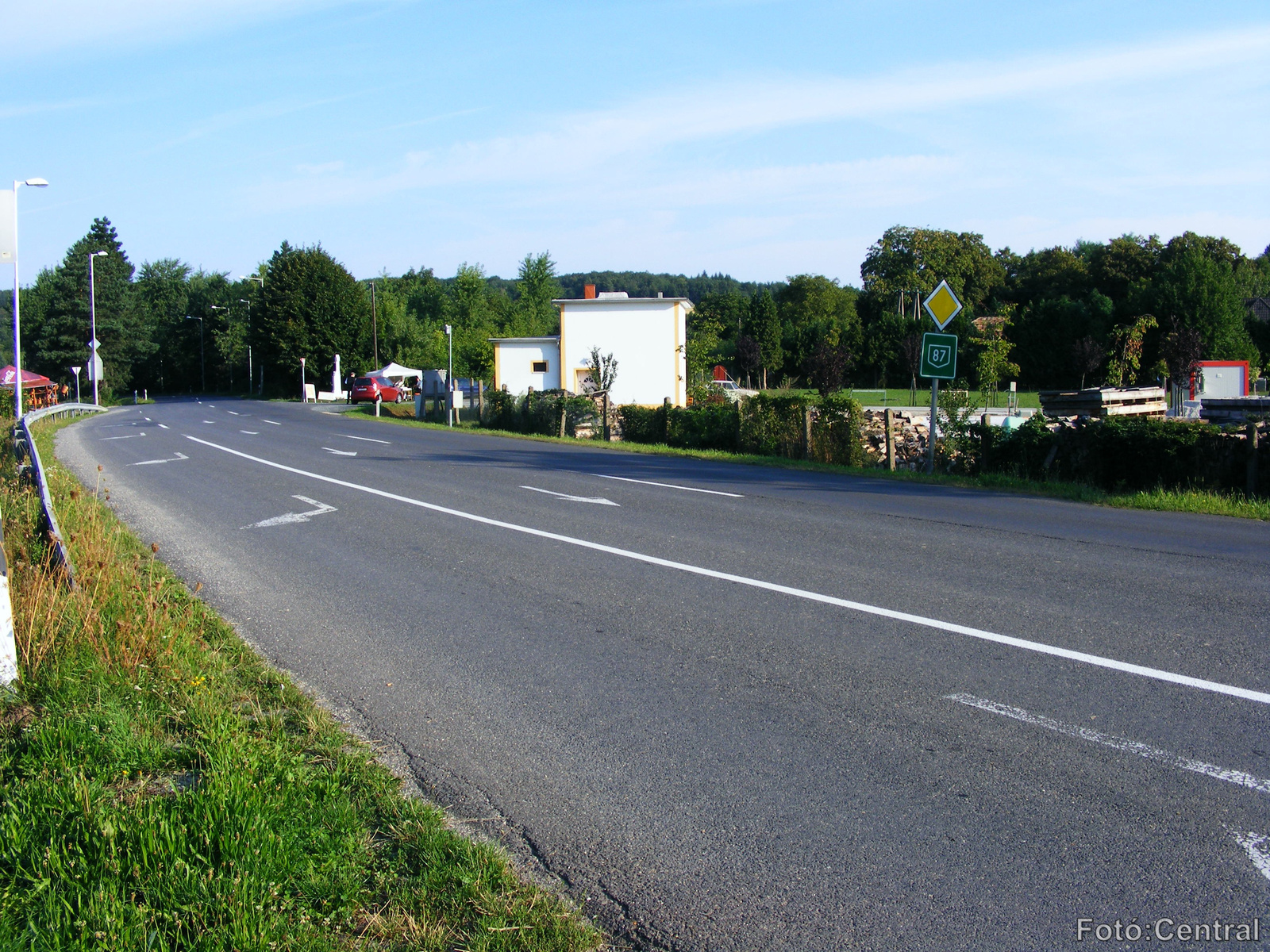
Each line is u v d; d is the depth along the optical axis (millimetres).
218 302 101000
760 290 86000
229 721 4805
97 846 3512
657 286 195125
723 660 5891
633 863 3611
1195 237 79562
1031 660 5746
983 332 54781
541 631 6637
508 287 182875
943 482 15594
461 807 4094
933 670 5613
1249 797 3967
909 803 4000
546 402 29500
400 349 84375
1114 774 4203
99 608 6340
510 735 4848
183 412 44469
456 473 16859
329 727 4887
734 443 23000
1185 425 13977
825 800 4047
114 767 4250
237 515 12141
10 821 3652
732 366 78438
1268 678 5344
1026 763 4328
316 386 82500
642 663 5879
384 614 7199
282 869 3424
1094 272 81688
